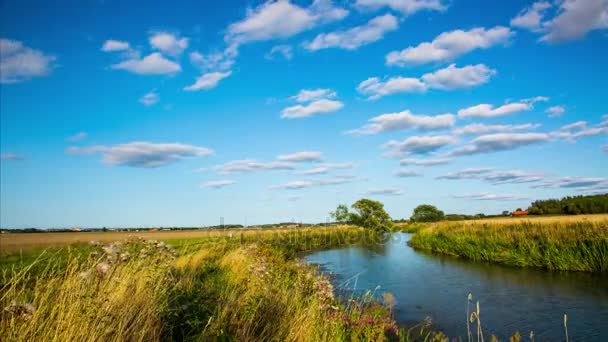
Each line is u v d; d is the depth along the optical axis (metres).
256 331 5.99
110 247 7.14
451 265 20.38
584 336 8.42
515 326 9.32
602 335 8.41
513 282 14.77
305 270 14.05
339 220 58.03
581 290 12.75
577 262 16.56
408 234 65.50
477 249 23.09
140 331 4.82
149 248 8.44
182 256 13.38
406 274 17.48
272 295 7.52
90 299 4.76
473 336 8.57
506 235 23.12
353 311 8.27
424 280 15.82
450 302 11.88
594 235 18.00
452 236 28.59
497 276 16.30
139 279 6.25
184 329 5.68
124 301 5.38
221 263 13.77
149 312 5.20
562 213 71.88
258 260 12.29
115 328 4.64
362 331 7.11
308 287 9.52
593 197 69.31
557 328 9.02
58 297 4.80
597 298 11.58
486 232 26.44
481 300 12.04
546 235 20.48
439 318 10.13
